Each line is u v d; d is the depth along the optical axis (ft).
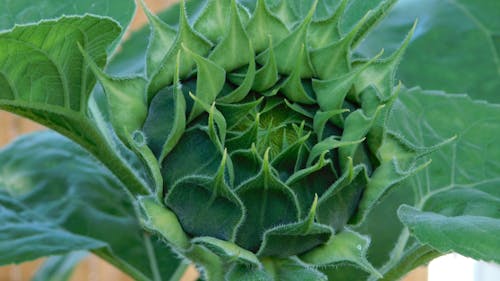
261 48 1.58
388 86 1.58
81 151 2.29
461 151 2.04
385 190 1.57
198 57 1.51
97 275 3.72
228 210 1.52
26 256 2.02
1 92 1.75
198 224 1.53
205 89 1.53
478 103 2.06
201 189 1.52
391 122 2.00
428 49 2.37
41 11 1.90
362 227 2.15
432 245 1.65
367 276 2.05
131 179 1.84
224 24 1.59
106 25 1.65
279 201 1.52
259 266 1.52
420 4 2.40
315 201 1.49
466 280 3.47
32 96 1.77
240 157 1.52
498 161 2.03
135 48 2.24
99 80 1.56
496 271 3.42
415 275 3.36
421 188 2.02
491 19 2.35
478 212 1.93
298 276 1.52
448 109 2.06
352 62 1.59
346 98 1.58
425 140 2.05
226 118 1.53
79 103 1.80
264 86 1.55
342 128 1.56
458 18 2.38
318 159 1.53
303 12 1.89
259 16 1.57
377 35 2.38
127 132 1.52
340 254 1.54
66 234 2.09
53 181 2.25
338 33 1.61
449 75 2.36
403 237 1.98
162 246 2.23
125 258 2.21
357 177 1.56
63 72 1.73
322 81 1.56
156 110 1.57
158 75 1.57
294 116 1.56
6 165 2.27
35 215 2.20
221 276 1.61
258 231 1.52
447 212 1.96
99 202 2.24
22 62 1.69
